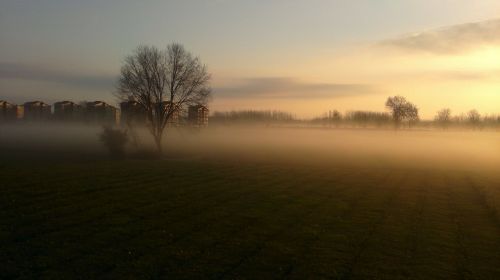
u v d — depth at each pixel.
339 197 34.03
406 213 28.38
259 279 16.06
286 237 21.84
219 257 18.47
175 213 26.78
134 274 16.27
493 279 16.69
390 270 17.39
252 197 33.00
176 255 18.58
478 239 22.19
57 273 16.20
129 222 24.20
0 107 164.50
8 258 17.77
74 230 22.20
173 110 73.81
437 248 20.48
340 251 19.72
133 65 72.44
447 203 32.31
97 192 33.34
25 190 32.97
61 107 165.25
